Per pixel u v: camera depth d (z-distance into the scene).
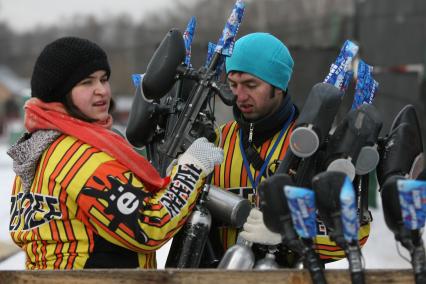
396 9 21.19
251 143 5.72
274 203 4.38
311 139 4.84
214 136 5.57
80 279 4.51
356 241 4.22
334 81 5.45
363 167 4.98
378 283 4.32
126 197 4.96
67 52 5.14
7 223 15.78
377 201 17.53
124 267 5.20
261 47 5.51
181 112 5.55
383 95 21.06
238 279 4.41
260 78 5.50
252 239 4.98
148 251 5.08
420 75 20.70
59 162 5.05
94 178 4.96
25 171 5.23
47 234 5.15
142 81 5.57
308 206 4.21
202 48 15.01
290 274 4.38
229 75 5.62
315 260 4.31
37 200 5.18
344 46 5.50
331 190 4.25
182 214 5.12
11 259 12.09
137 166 5.11
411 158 5.09
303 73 17.77
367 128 4.93
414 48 20.83
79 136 5.08
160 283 4.46
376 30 21.50
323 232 5.31
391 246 13.66
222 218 5.34
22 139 5.41
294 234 4.35
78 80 5.16
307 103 4.96
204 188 5.35
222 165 5.80
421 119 20.14
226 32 5.48
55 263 5.14
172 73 5.47
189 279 4.44
